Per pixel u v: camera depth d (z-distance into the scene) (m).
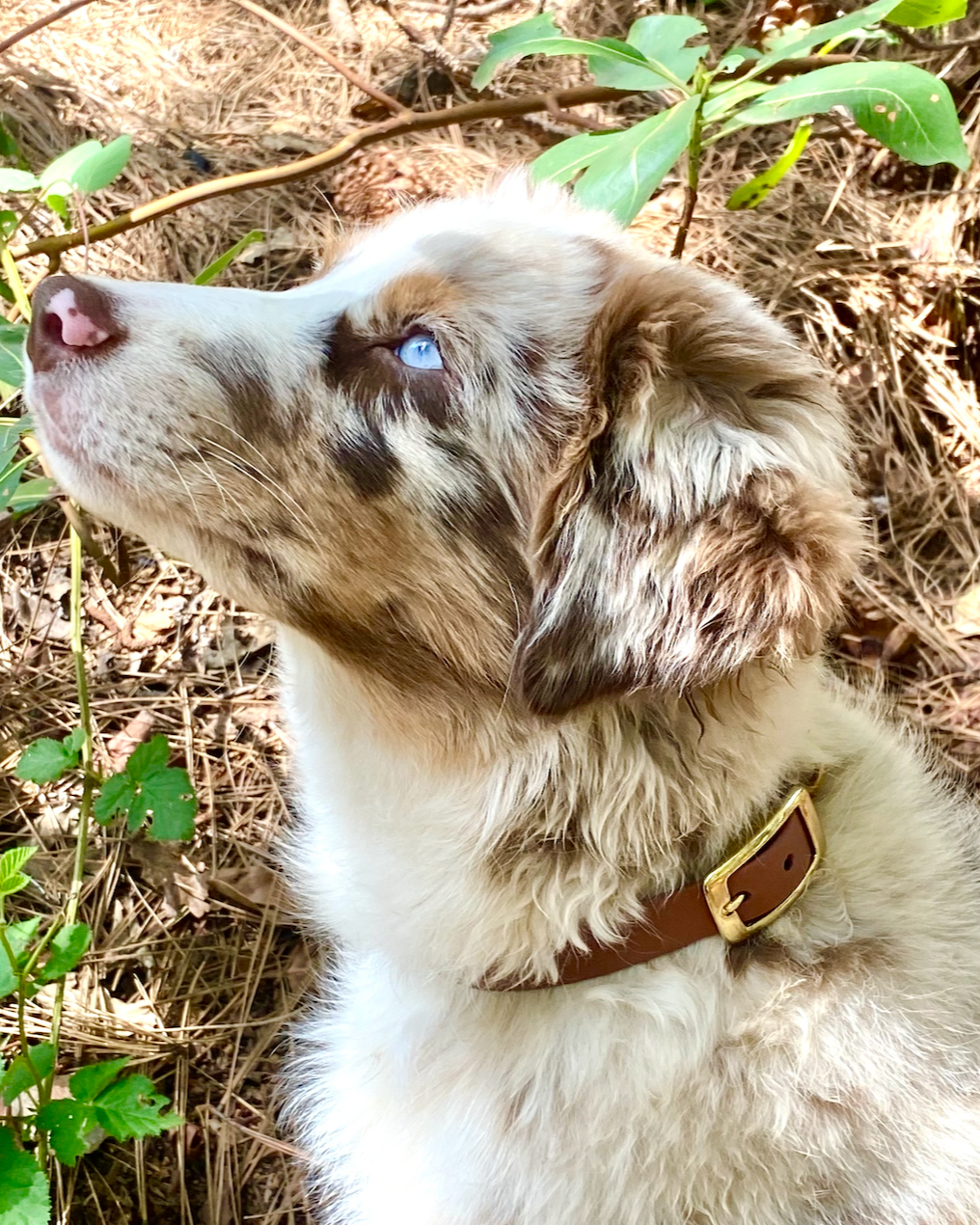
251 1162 0.54
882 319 0.75
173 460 0.39
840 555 0.38
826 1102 0.40
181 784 0.53
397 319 0.40
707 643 0.37
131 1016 0.56
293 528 0.40
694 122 0.52
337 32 0.90
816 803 0.43
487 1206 0.43
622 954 0.41
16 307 0.61
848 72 0.48
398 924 0.44
